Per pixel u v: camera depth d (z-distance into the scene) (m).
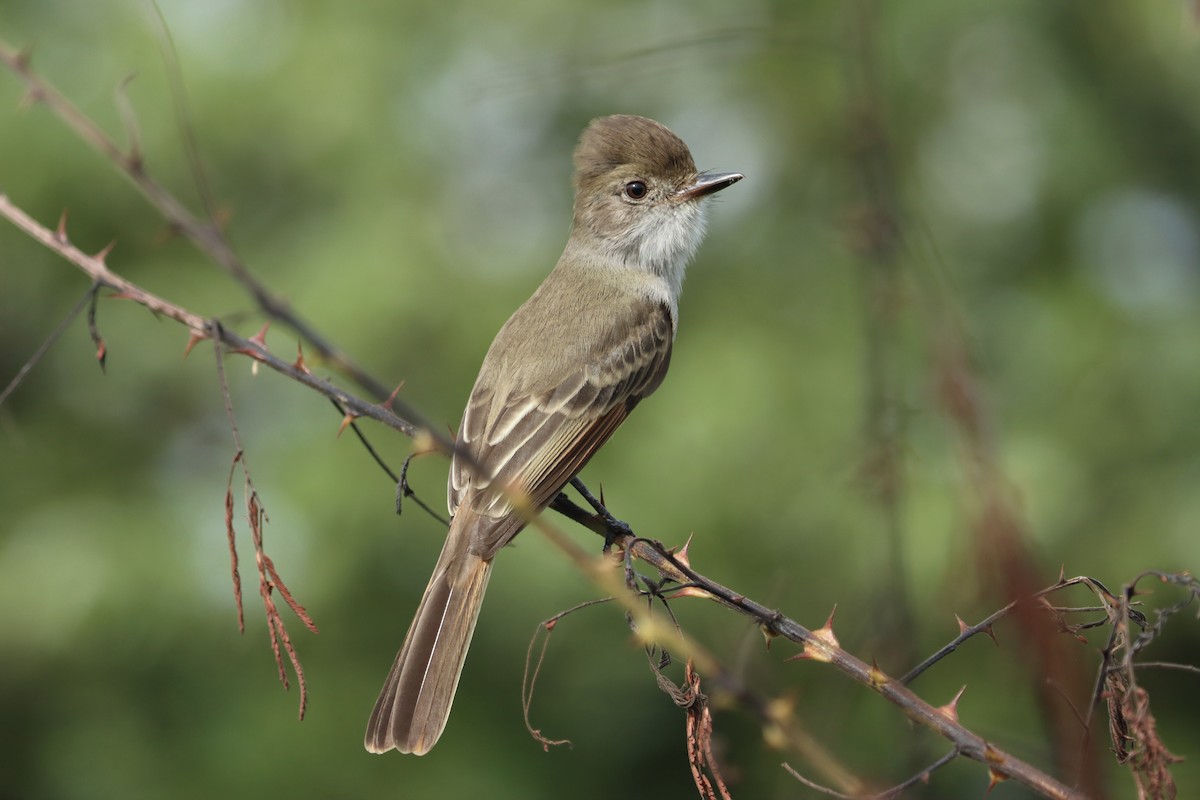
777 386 11.50
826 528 10.80
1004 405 11.73
